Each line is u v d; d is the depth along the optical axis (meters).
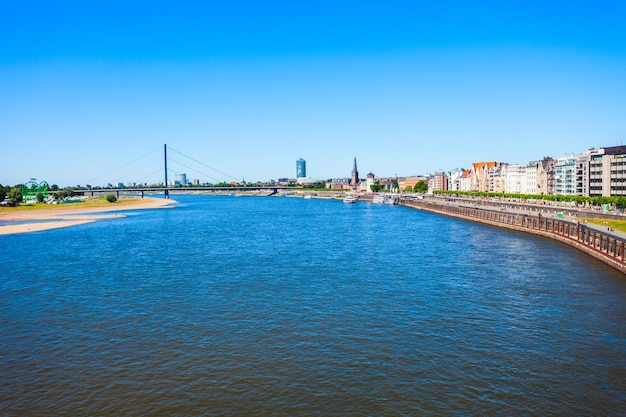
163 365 40.03
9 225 174.50
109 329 49.03
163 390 35.75
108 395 35.16
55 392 35.72
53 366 40.19
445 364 39.59
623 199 158.25
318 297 60.28
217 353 42.31
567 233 111.56
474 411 32.38
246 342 44.84
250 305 56.94
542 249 100.56
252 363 40.12
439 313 53.25
